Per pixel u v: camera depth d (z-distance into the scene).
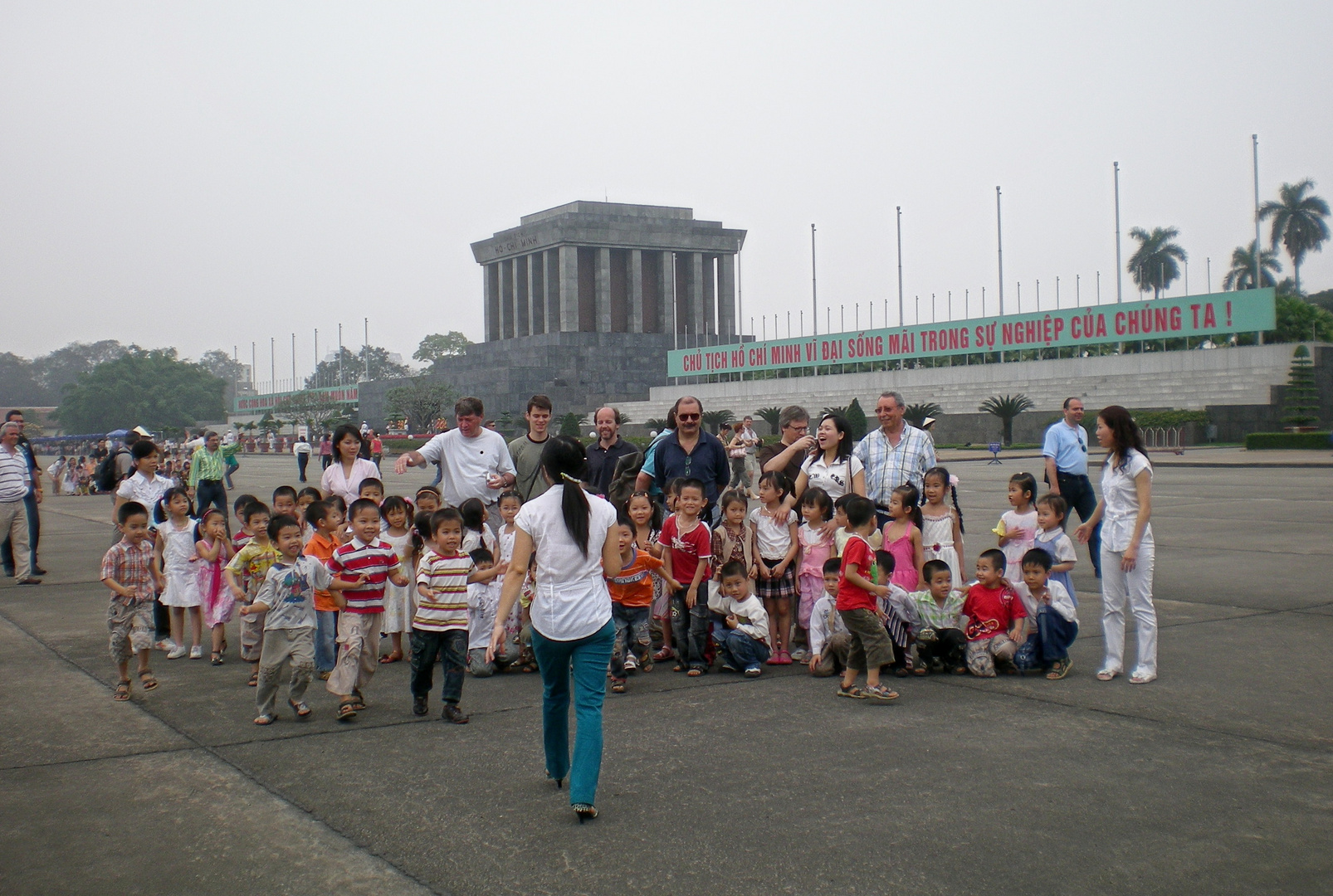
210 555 8.64
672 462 8.95
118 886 4.29
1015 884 4.18
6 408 169.75
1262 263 74.56
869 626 7.04
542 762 5.86
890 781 5.42
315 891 4.23
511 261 97.88
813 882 4.23
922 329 58.59
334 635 7.64
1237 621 9.35
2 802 5.25
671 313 92.25
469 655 8.02
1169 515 18.44
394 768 5.77
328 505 7.91
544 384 82.56
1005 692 7.25
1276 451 39.59
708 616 8.09
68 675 8.09
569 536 5.17
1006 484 27.00
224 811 5.13
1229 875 4.24
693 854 4.54
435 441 9.52
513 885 4.25
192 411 148.25
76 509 26.48
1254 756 5.71
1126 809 4.96
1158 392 49.47
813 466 8.87
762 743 6.13
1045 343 53.41
